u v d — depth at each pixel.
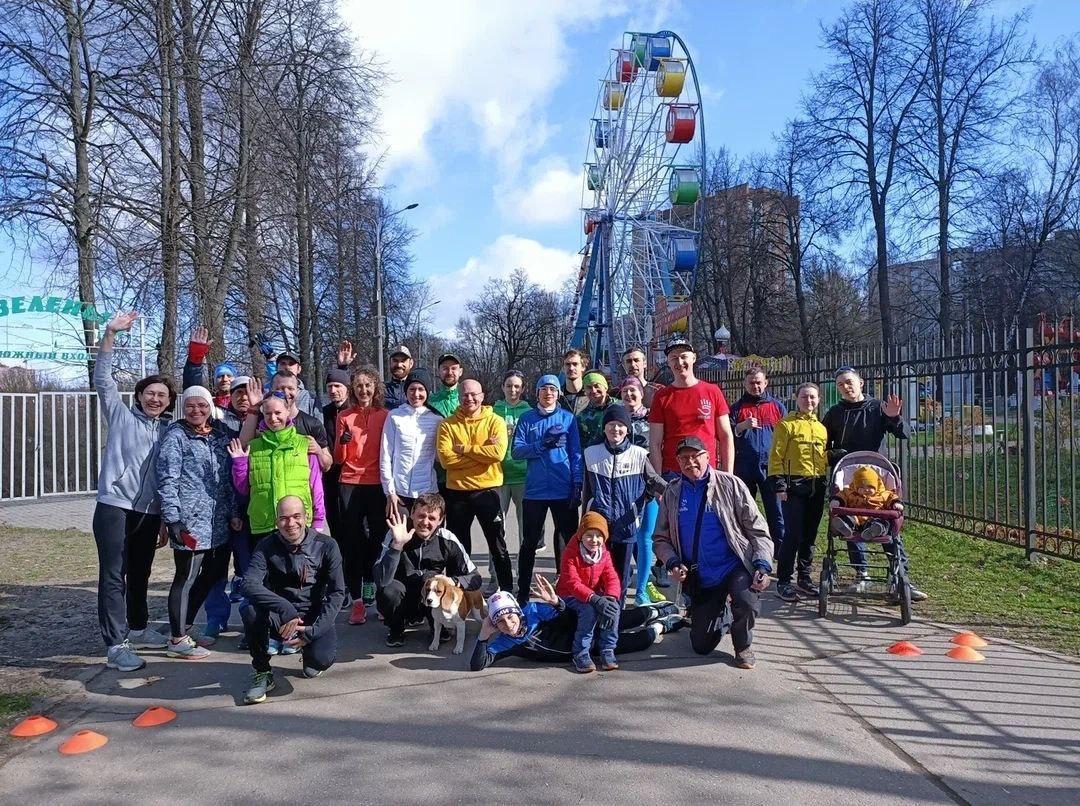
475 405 6.35
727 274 46.97
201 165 18.25
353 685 4.83
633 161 27.02
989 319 34.91
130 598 5.57
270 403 5.55
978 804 3.24
